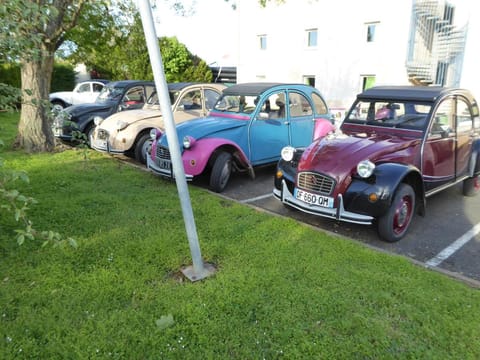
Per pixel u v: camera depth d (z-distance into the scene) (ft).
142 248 12.79
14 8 9.79
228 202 18.11
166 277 11.19
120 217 15.55
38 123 27.76
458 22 47.24
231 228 14.60
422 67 47.11
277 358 8.14
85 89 57.36
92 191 19.10
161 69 9.61
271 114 22.67
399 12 49.73
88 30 38.65
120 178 21.68
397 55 50.85
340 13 55.62
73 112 29.43
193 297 10.14
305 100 24.59
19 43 10.58
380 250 13.32
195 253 11.14
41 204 16.78
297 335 8.75
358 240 14.53
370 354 8.22
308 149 15.83
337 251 12.85
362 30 53.83
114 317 9.28
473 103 19.24
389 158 14.66
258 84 23.66
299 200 15.17
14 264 11.67
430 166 16.38
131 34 39.75
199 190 19.77
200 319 9.27
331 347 8.40
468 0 45.16
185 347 8.42
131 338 8.63
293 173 15.81
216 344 8.48
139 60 66.03
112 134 25.88
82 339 8.57
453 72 46.68
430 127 16.24
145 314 9.42
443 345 8.51
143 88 32.19
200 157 19.25
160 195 18.66
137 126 25.38
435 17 46.75
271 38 65.46
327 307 9.75
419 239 14.70
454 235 15.11
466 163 19.17
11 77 61.21
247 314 9.45
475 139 19.47
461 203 19.26
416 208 15.83
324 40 58.39
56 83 73.15
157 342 8.49
